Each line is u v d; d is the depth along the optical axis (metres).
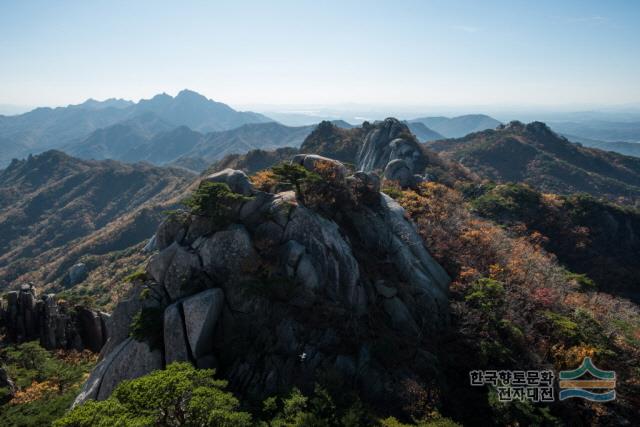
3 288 148.75
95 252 154.12
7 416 29.59
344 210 40.44
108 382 28.41
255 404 25.20
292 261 31.56
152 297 31.59
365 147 136.75
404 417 25.97
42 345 48.94
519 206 77.75
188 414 20.11
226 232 32.12
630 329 38.91
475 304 35.69
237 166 182.12
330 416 23.38
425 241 43.78
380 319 33.56
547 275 44.50
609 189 156.50
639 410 28.14
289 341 28.34
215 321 29.69
